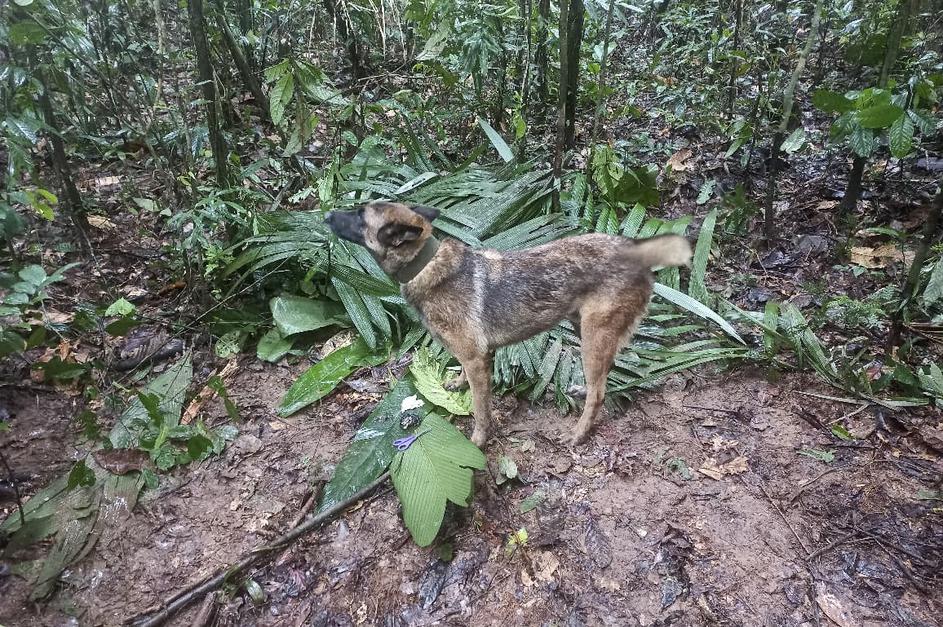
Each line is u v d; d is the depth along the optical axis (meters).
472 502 1.66
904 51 2.74
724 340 2.07
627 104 3.13
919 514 1.56
